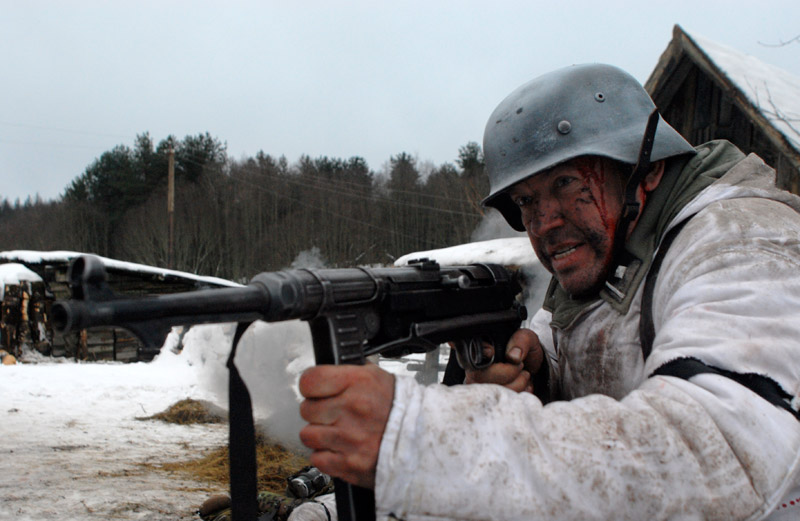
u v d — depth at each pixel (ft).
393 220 161.27
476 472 3.24
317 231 166.81
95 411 20.33
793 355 3.68
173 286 45.55
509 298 5.75
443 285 5.04
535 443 3.34
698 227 4.51
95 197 222.28
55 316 2.87
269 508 7.65
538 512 3.22
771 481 3.33
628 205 5.01
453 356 5.98
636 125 5.32
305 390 3.41
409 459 3.26
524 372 5.74
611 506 3.22
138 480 12.38
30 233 216.13
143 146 226.58
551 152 5.21
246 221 180.65
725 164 5.14
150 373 27.48
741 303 3.84
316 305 3.90
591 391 5.41
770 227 4.24
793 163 21.17
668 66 28.32
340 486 3.74
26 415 19.25
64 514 10.04
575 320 5.47
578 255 5.24
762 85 24.04
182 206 194.80
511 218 6.83
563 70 5.59
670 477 3.25
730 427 3.37
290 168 221.25
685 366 3.67
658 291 4.68
